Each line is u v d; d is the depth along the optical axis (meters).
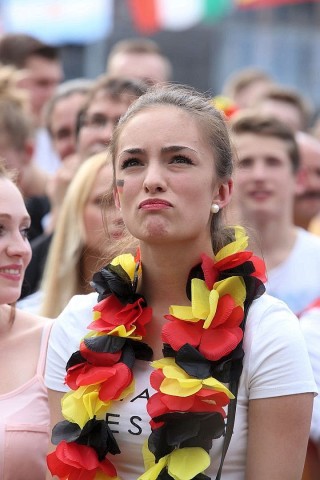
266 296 9.42
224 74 34.50
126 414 9.12
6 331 11.20
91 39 32.53
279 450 8.94
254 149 17.06
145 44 25.31
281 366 8.98
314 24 33.59
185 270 9.38
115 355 9.28
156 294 9.53
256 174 16.95
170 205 8.98
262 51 33.94
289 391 8.95
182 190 9.02
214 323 9.12
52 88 24.62
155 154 9.09
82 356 9.41
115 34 34.31
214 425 8.82
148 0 31.78
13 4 32.78
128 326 9.38
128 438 9.10
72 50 33.31
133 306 9.46
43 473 10.62
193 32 34.91
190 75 35.03
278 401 8.96
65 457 9.10
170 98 9.43
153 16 31.81
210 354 8.95
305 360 9.10
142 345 9.35
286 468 8.93
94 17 32.16
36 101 24.39
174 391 8.79
